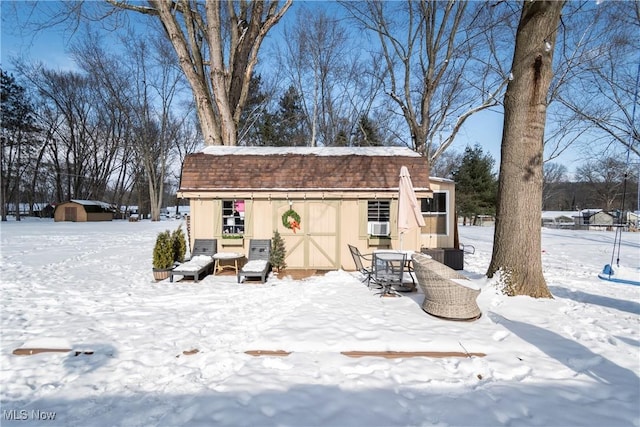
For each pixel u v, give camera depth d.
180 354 4.10
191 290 7.23
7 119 38.06
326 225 9.55
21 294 6.91
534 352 4.10
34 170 42.94
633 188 45.84
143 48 38.22
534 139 6.38
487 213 39.16
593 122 12.29
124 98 41.16
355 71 27.36
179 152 48.12
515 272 6.42
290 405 3.09
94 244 15.88
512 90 6.56
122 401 3.21
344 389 3.35
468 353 4.08
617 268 5.56
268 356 4.04
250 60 14.72
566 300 6.29
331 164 9.81
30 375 3.68
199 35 16.25
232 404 3.10
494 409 3.03
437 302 5.29
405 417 2.93
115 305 6.13
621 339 4.46
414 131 16.92
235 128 14.34
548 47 6.14
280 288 7.36
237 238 9.38
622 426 2.82
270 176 9.53
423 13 16.03
